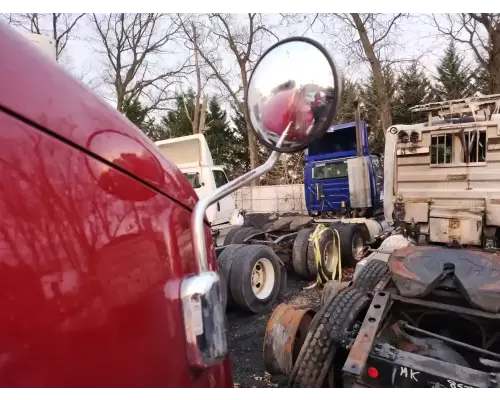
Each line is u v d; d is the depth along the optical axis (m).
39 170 0.90
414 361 2.29
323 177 10.19
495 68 14.23
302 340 3.16
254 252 5.45
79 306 0.90
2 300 0.79
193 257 1.27
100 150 1.06
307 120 1.18
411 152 5.20
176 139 8.55
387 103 15.59
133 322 1.01
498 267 2.75
